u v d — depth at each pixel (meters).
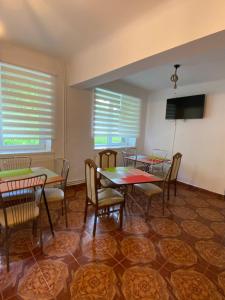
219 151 3.64
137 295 1.40
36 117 3.04
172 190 3.85
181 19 1.62
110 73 2.49
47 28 2.15
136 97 4.68
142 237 2.14
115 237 2.11
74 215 2.57
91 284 1.48
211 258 1.84
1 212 1.72
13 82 2.73
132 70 2.36
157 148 4.84
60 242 1.98
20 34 2.31
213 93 3.69
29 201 1.82
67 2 1.69
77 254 1.81
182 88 4.23
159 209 2.90
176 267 1.70
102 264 1.69
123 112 4.48
